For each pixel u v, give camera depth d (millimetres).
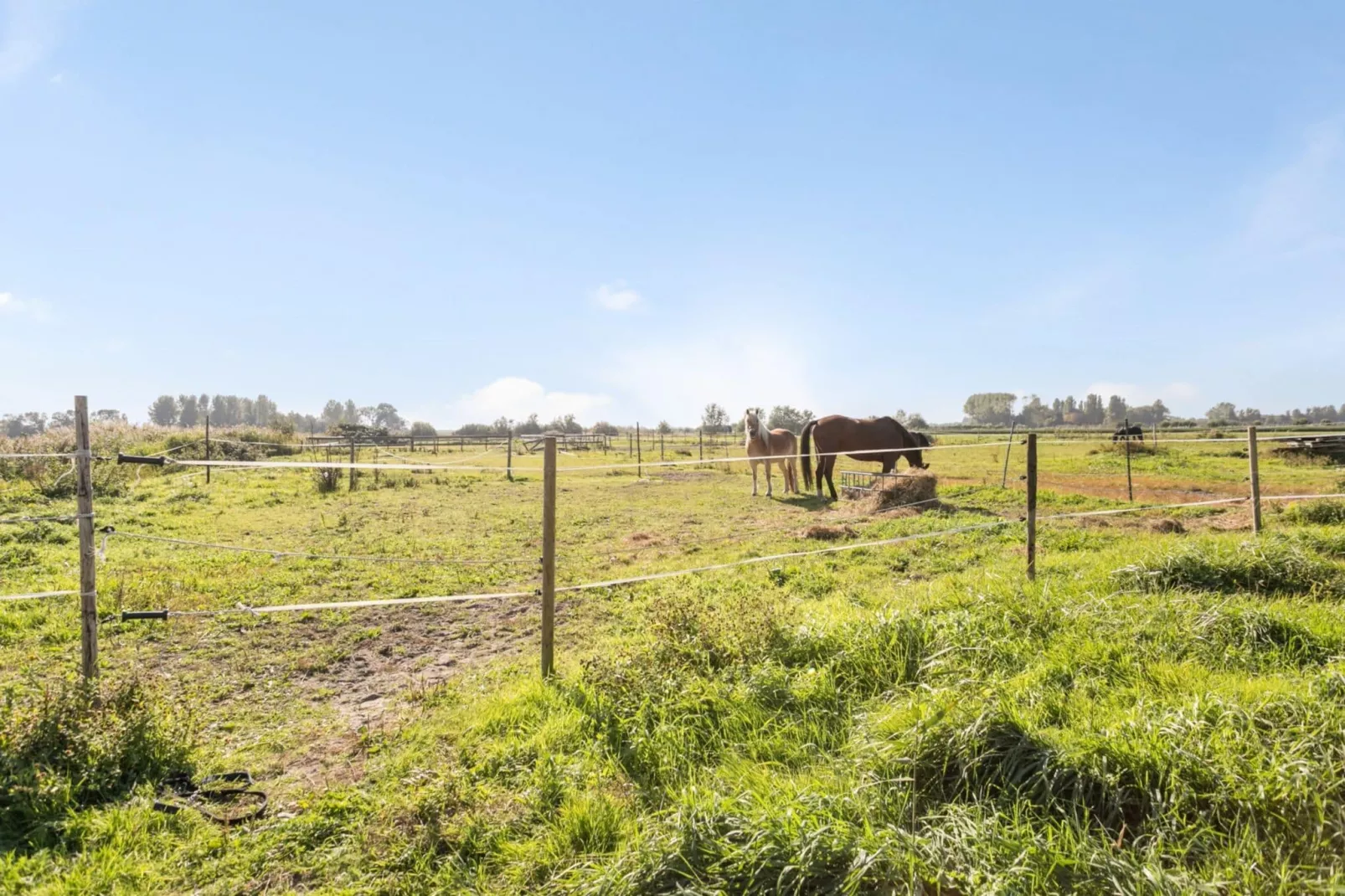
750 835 2289
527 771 3092
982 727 2729
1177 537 7547
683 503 13852
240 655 5078
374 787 3102
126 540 9062
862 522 10258
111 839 2691
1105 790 2387
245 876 2514
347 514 12016
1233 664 3465
